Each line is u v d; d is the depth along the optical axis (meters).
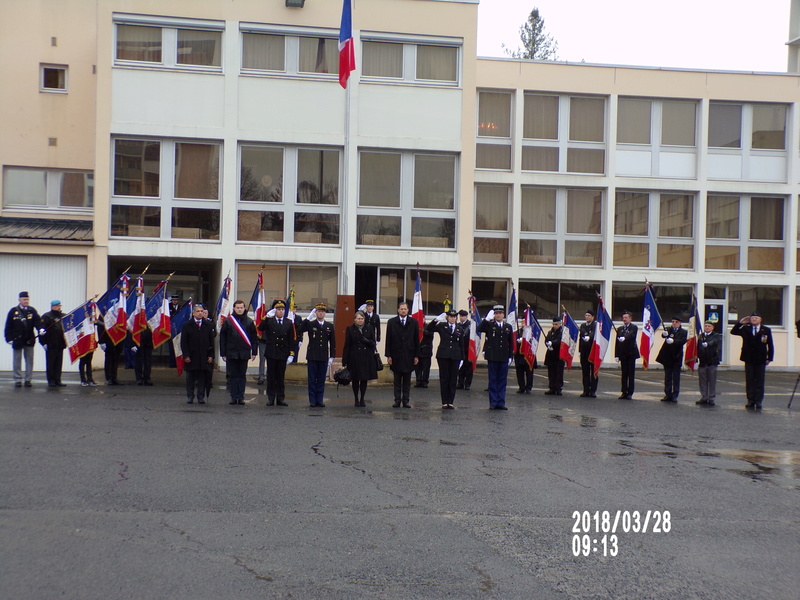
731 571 6.12
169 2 22.84
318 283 23.89
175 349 18.42
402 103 23.86
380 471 9.11
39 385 17.95
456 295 24.27
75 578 5.53
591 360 18.62
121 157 22.91
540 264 30.00
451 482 8.70
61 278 22.47
